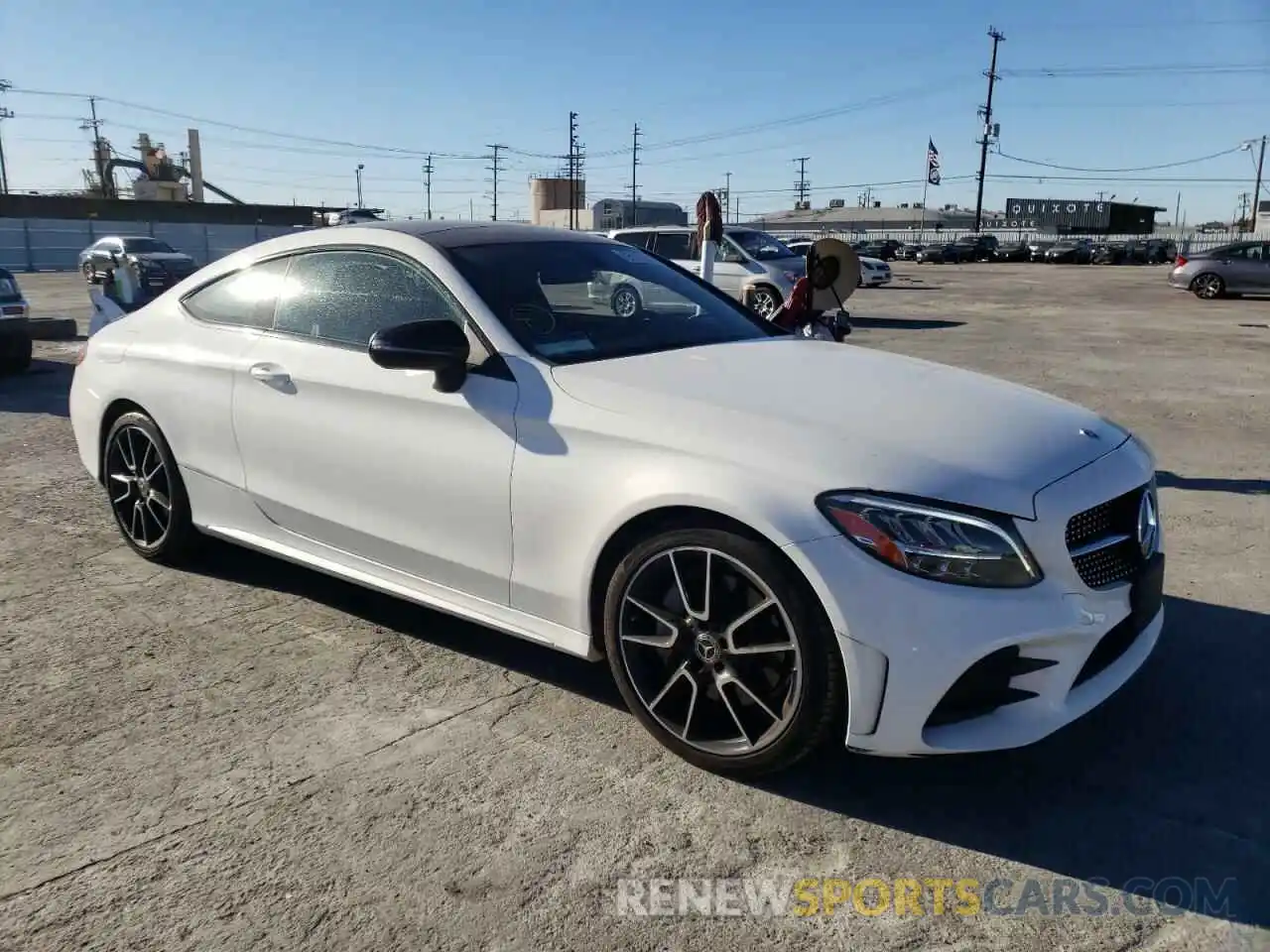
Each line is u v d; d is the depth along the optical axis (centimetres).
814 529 256
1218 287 2262
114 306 600
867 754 262
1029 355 1216
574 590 305
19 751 304
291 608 411
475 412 322
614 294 376
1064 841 262
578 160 7812
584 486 296
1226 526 524
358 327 367
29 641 380
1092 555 272
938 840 263
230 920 233
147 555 457
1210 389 959
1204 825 269
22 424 770
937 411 293
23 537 499
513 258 368
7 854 256
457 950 224
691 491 272
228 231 4666
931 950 225
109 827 267
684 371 318
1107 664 285
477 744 309
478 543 327
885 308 2000
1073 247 5212
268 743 308
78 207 4781
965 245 5366
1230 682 347
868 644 252
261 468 390
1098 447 292
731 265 1530
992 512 255
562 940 228
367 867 252
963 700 258
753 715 280
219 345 407
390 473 346
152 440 435
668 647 290
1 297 984
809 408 288
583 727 318
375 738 312
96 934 229
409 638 384
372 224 388
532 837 263
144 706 331
